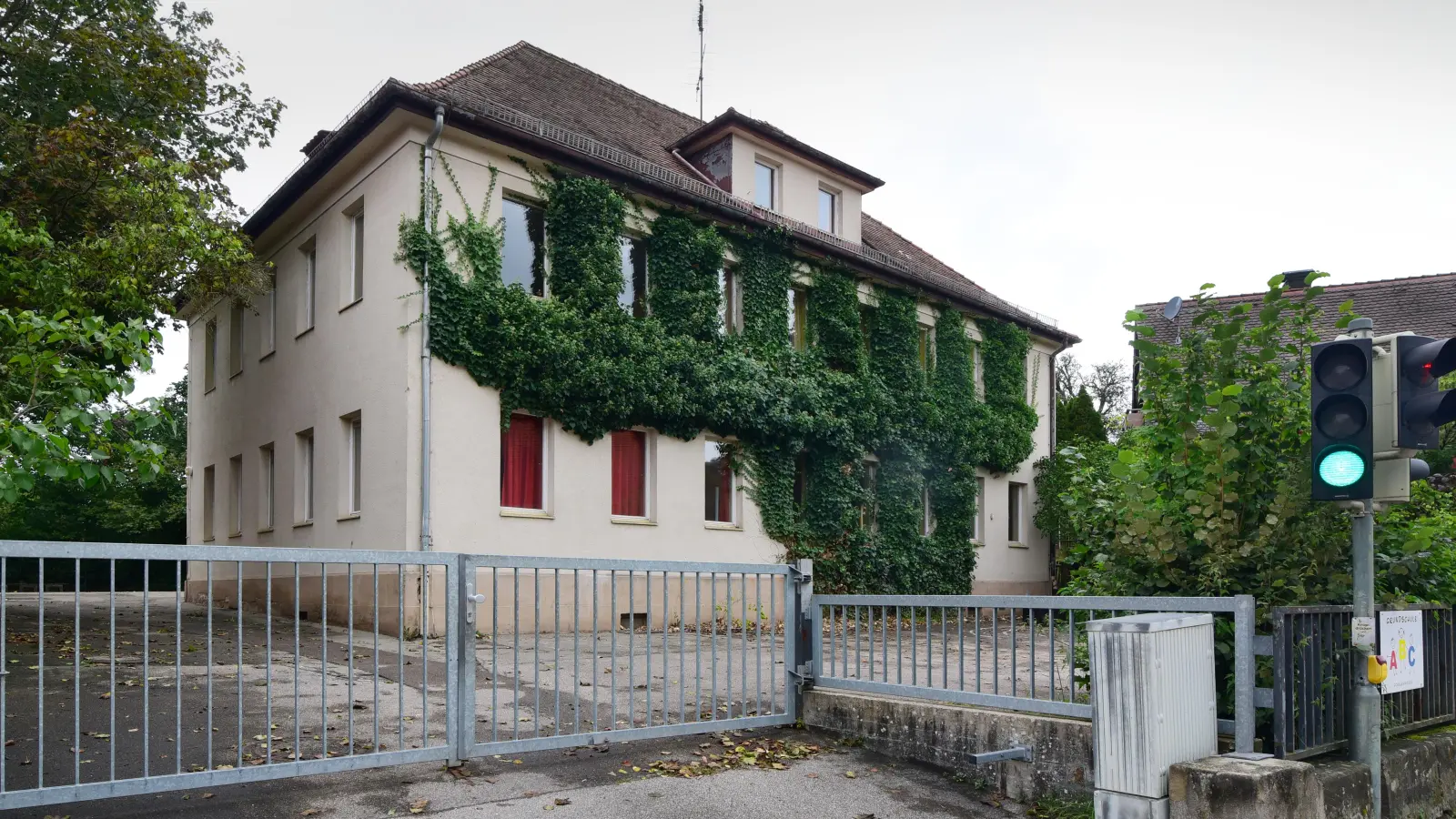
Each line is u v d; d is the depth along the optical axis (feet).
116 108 46.98
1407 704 20.51
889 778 19.66
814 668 23.63
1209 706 16.80
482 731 21.18
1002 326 80.94
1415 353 16.58
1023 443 80.94
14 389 20.38
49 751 18.65
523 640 41.93
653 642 41.50
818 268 64.80
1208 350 20.25
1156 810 15.26
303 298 57.21
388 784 16.99
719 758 20.13
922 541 69.97
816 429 61.41
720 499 58.13
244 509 64.64
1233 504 19.21
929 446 71.87
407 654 35.53
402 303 45.65
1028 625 19.61
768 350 59.88
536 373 48.29
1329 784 16.21
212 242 45.19
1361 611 17.25
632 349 51.70
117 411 21.54
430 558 17.72
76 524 103.96
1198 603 17.46
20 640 37.11
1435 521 21.86
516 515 47.42
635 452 54.19
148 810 15.11
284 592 56.03
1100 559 20.53
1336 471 16.99
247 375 65.26
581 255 50.65
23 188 41.22
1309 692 17.46
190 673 28.91
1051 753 18.38
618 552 51.37
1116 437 22.09
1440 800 19.58
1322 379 17.30
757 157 66.18
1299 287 19.38
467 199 47.16
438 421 45.21
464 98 46.60
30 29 46.78
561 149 49.73
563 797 16.96
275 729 21.02
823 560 62.08
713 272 56.95
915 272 70.44
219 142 54.29
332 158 50.31
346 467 50.93
